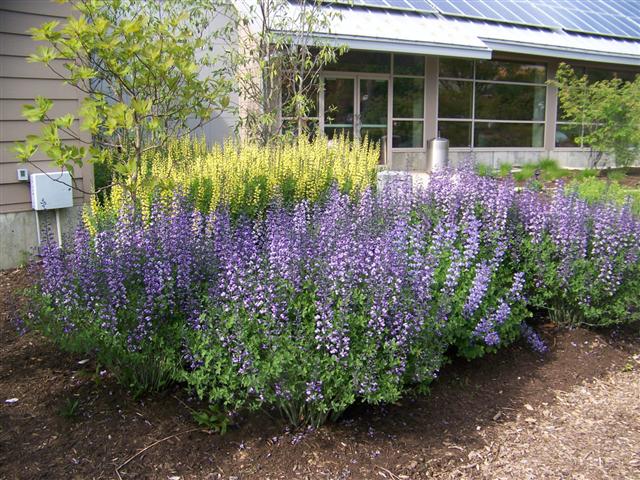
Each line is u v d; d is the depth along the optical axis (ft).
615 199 19.77
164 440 10.32
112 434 10.34
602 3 67.82
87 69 13.42
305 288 10.93
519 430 11.80
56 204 20.16
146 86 14.57
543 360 14.84
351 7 44.47
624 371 14.65
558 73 49.78
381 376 10.46
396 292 10.81
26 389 11.47
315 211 16.89
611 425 12.14
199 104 14.75
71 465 9.53
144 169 18.37
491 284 14.19
